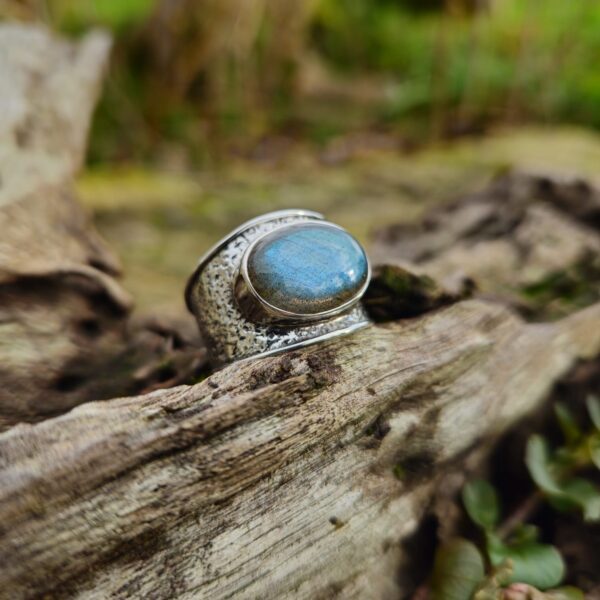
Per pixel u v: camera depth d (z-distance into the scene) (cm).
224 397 7
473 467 9
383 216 16
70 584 6
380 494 8
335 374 8
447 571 8
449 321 9
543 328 10
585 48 25
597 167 18
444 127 24
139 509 7
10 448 6
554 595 7
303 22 27
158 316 11
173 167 21
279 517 7
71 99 15
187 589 7
